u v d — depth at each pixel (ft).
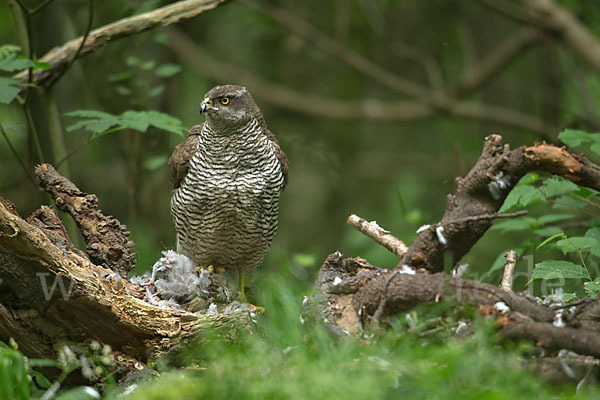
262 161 33.04
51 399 21.83
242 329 24.58
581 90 67.82
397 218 52.34
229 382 19.49
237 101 32.07
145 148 53.62
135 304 23.98
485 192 25.39
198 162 32.89
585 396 19.52
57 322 23.35
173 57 66.03
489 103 79.51
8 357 20.49
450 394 18.94
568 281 30.78
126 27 38.70
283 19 69.97
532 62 82.17
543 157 24.61
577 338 20.80
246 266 35.65
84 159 60.85
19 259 22.18
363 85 83.87
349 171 77.41
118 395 21.63
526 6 63.52
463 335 21.90
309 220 73.67
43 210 25.93
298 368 20.45
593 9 68.28
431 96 71.20
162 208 59.62
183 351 24.17
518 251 32.63
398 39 81.10
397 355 21.45
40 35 48.19
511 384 19.63
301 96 75.31
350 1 82.48
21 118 56.95
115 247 27.43
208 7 39.27
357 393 18.57
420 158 79.05
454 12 76.13
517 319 21.33
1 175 54.80
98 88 51.37
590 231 31.24
